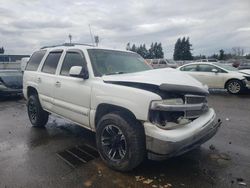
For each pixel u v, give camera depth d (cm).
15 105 953
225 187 328
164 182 341
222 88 1206
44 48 616
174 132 324
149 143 329
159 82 346
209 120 384
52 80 518
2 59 3597
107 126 376
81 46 485
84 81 431
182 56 7544
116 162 365
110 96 373
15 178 355
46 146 480
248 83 1154
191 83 376
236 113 749
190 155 427
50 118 704
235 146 470
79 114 445
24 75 640
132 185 333
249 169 377
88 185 335
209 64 1252
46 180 349
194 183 338
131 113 352
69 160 414
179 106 340
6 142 506
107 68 445
